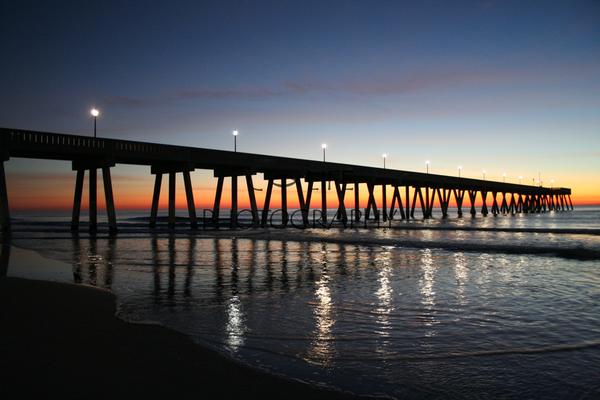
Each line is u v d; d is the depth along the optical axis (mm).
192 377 5668
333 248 24625
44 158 33219
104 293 11055
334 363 6301
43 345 6836
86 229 44625
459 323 8523
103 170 33156
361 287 12438
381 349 6934
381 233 38188
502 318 8891
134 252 22047
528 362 6387
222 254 21359
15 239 30328
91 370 5828
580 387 5504
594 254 20484
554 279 13805
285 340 7367
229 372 5863
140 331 7703
